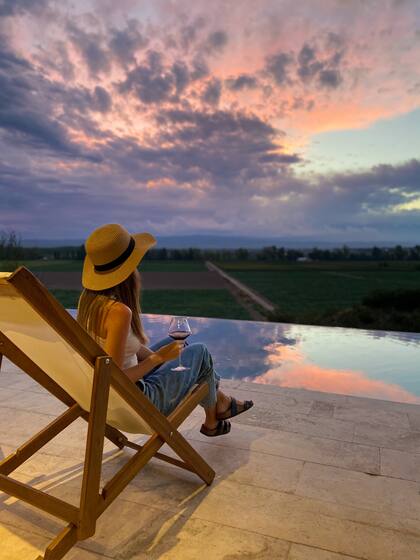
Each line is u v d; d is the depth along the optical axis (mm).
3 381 3410
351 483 1968
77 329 1233
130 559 1464
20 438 2381
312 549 1526
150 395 1774
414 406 2963
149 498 1826
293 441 2393
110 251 1636
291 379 4395
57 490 1868
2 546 1519
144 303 20266
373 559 1484
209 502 1801
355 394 3938
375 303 13148
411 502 1826
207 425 2230
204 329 6797
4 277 1073
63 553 1322
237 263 50281
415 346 5746
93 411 1329
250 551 1510
